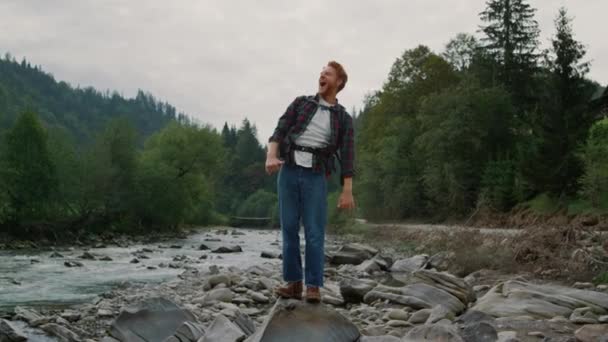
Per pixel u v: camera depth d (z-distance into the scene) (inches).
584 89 1317.7
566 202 1200.8
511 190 1413.6
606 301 293.7
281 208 175.8
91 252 1109.1
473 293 358.0
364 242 1241.4
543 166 1258.0
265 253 943.0
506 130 1633.9
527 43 1959.9
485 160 1620.3
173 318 264.5
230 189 4874.5
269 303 380.8
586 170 1151.0
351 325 168.1
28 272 704.4
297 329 161.3
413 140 1900.8
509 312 281.9
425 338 179.9
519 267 506.6
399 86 2169.0
